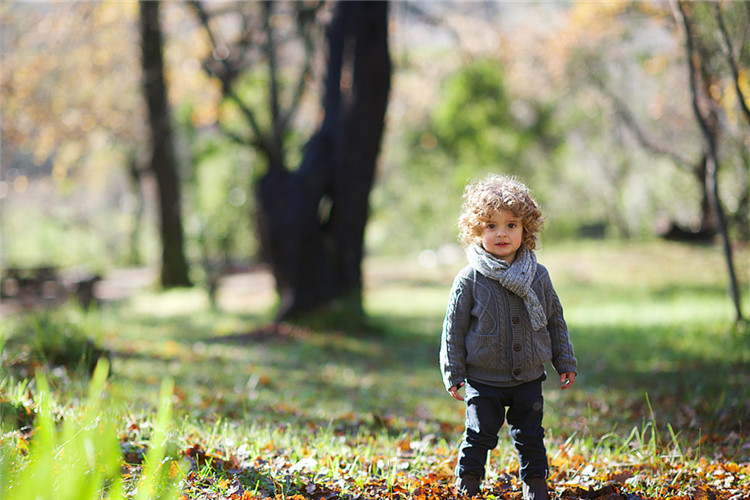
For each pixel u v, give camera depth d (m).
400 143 31.50
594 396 7.38
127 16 24.70
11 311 17.44
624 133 33.16
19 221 52.31
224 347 11.70
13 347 6.82
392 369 10.24
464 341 3.34
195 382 7.93
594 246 29.97
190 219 29.67
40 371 5.50
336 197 14.16
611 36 23.62
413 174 31.16
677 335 11.27
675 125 27.33
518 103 30.84
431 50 25.97
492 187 3.32
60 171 30.11
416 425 5.96
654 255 26.19
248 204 29.06
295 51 21.34
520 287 3.22
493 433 3.26
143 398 5.81
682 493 3.41
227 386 7.81
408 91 29.12
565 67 27.33
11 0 23.36
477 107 27.41
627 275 23.33
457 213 30.12
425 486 3.51
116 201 55.28
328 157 14.27
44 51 24.23
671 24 15.23
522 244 3.37
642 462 4.00
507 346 3.25
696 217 32.97
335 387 8.40
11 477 2.72
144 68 23.70
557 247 31.39
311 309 13.95
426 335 13.81
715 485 3.55
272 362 10.31
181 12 24.17
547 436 5.02
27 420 3.85
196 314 17.48
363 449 4.49
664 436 5.11
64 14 23.38
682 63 14.63
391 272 31.36
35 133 27.12
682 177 33.03
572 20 24.28
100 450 2.96
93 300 18.92
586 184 42.97
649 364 9.24
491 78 26.38
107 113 27.34
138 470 3.23
